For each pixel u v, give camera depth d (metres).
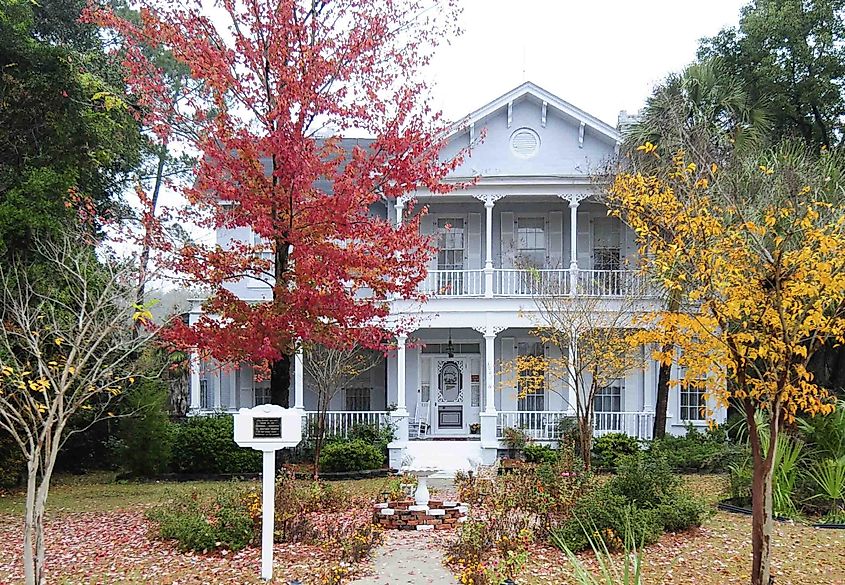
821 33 24.20
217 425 18.61
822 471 12.20
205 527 9.84
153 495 15.52
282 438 8.55
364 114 11.00
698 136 14.69
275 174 10.44
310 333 10.52
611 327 16.12
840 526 11.01
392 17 11.23
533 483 11.36
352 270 10.80
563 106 21.42
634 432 21.20
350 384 23.25
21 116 15.55
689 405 21.72
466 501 13.20
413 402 22.52
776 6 24.97
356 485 16.77
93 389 8.77
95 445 21.14
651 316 8.66
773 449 7.18
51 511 13.69
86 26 22.50
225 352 10.62
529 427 21.03
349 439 19.58
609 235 22.58
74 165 16.22
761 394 7.66
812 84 24.23
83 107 17.08
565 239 22.67
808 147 23.12
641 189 8.61
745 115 19.45
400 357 20.52
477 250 22.69
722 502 12.93
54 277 13.41
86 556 9.76
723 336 7.18
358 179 11.15
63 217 14.73
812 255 6.78
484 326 20.73
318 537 10.13
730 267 7.02
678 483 11.54
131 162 21.66
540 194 21.11
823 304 7.16
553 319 17.88
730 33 25.69
